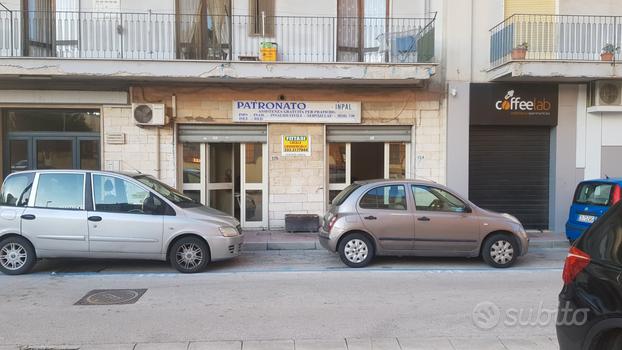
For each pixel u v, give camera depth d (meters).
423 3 12.95
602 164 13.14
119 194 8.19
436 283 7.39
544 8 13.02
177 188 12.42
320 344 4.73
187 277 7.79
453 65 12.81
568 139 13.05
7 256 7.95
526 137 13.30
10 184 8.22
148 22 12.30
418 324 5.37
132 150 12.24
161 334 5.03
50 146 12.56
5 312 5.83
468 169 13.05
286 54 12.70
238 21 12.55
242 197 12.84
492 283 7.41
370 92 12.70
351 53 12.94
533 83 12.91
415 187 8.89
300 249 10.64
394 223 8.64
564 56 12.88
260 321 5.47
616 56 12.89
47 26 12.14
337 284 7.30
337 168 13.07
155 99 12.20
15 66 10.99
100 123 12.31
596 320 3.16
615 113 13.09
